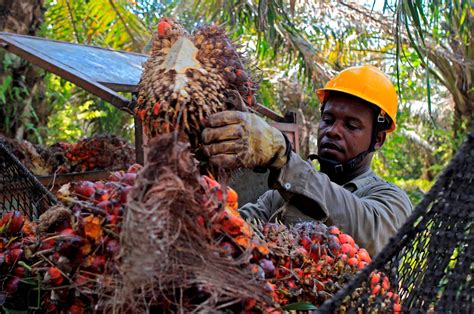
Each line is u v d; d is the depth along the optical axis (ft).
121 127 23.18
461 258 4.07
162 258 3.27
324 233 4.86
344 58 24.08
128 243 3.23
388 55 26.99
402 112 30.07
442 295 4.06
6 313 4.40
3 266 4.49
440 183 3.88
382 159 35.58
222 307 3.59
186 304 3.51
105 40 20.66
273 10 15.51
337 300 3.56
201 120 4.97
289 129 11.35
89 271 3.73
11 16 15.34
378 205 6.83
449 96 34.58
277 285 4.40
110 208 3.74
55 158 11.89
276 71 26.00
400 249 3.97
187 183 3.48
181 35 5.57
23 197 6.44
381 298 4.05
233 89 5.39
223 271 3.53
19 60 14.90
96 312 3.67
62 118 23.26
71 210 4.10
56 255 3.91
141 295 3.38
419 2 11.71
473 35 18.11
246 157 4.89
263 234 4.65
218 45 5.41
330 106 8.10
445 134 33.22
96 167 11.82
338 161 8.00
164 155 3.42
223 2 15.56
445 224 4.02
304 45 19.70
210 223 3.59
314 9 22.80
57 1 19.80
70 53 11.00
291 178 5.74
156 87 5.11
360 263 4.71
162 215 3.31
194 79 5.08
